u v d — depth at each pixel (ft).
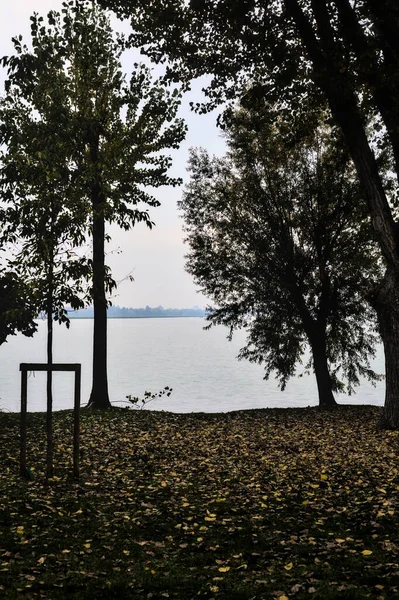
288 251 82.43
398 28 45.91
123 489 31.86
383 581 19.36
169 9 52.01
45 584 18.88
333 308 83.51
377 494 30.78
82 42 63.05
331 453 43.57
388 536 23.90
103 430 52.75
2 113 54.65
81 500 29.14
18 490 29.96
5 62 37.09
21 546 22.39
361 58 45.16
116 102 65.82
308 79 55.06
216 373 240.73
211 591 18.61
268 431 56.34
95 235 64.49
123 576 19.88
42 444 44.65
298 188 83.20
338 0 47.73
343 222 81.71
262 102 57.62
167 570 20.66
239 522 26.45
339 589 18.54
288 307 83.61
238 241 84.43
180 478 34.99
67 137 49.39
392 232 52.01
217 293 85.10
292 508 28.60
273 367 86.84
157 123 68.54
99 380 70.79
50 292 38.83
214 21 52.16
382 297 55.42
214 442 48.88
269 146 83.35
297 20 49.24
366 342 85.40
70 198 41.29
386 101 48.52
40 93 57.31
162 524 25.90
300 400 147.64
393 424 56.18
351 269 79.87
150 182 69.92
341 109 51.29
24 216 38.42
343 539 23.72
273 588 18.89
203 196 85.87
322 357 84.89
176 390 167.53
